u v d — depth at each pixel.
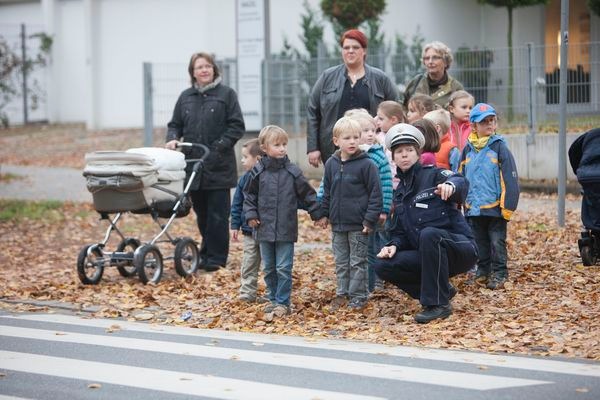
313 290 15.80
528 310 13.48
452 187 12.98
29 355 11.57
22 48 52.12
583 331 12.26
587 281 15.27
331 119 16.34
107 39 49.75
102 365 10.96
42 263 20.66
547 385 9.64
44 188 32.56
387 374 10.24
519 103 28.33
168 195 17.47
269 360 11.09
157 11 48.38
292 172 14.23
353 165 13.95
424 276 13.12
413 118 15.91
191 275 17.56
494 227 15.19
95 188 17.03
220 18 46.59
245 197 14.51
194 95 18.47
